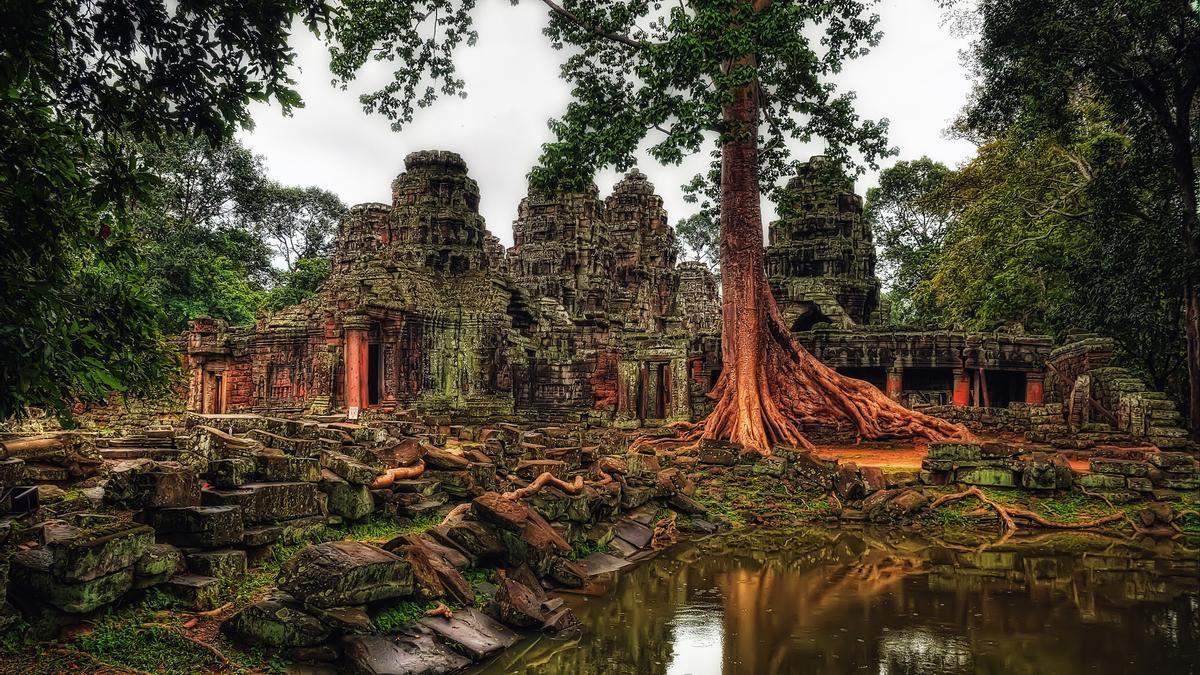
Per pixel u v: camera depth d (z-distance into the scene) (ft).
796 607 32.12
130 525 22.49
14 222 18.47
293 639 21.04
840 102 81.87
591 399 117.29
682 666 24.90
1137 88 75.97
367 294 105.91
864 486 56.70
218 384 121.19
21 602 19.81
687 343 97.45
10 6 16.17
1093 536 49.14
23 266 18.95
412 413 86.84
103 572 20.49
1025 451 71.92
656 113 62.80
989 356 100.68
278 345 118.01
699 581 36.96
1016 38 74.08
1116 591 35.19
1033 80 74.49
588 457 51.60
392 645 22.66
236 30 20.33
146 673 19.06
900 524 52.60
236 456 29.55
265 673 20.22
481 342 116.26
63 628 19.99
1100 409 85.61
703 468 63.41
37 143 18.99
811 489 58.90
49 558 20.70
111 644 19.81
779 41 60.44
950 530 51.11
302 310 121.19
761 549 45.21
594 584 35.27
